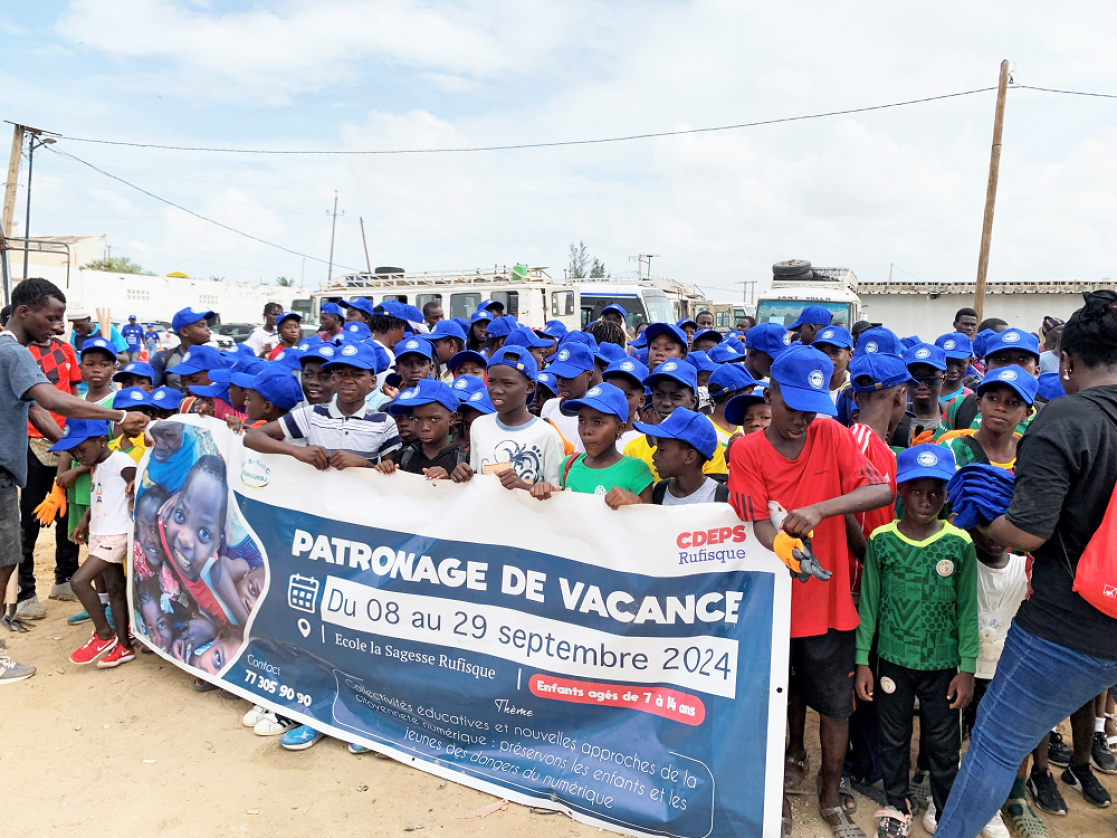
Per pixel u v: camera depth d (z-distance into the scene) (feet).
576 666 10.98
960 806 8.76
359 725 12.59
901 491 10.37
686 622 10.36
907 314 79.51
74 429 15.71
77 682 14.97
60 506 16.81
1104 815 11.11
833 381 16.52
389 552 12.44
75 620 17.87
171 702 14.24
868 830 10.66
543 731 11.23
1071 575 7.98
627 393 14.42
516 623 11.40
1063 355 8.59
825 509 9.08
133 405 16.40
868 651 10.57
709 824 9.86
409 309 25.85
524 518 11.38
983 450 11.66
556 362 15.46
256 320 164.66
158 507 15.25
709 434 10.80
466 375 17.72
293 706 13.26
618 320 25.82
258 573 13.83
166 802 11.10
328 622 12.98
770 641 9.82
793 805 11.15
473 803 11.09
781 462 9.95
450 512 11.96
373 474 12.73
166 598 15.23
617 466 12.14
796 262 58.34
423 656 12.11
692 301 73.82
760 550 9.97
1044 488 7.79
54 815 10.81
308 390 15.19
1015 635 8.52
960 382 17.54
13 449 14.92
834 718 10.29
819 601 10.08
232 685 14.10
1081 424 7.80
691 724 10.19
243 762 12.19
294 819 10.72
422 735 12.12
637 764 10.43
